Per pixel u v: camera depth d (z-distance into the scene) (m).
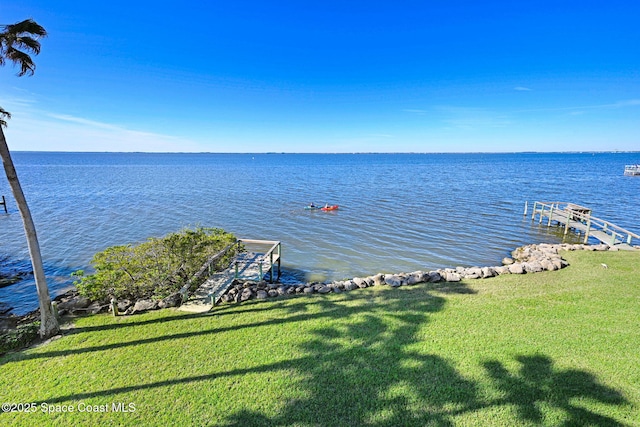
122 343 6.45
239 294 8.80
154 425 4.43
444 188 40.38
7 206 28.39
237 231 20.45
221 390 5.08
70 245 17.34
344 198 32.97
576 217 20.36
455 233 19.78
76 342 6.51
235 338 6.59
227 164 111.69
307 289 9.24
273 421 4.47
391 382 5.21
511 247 17.12
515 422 4.39
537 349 6.05
